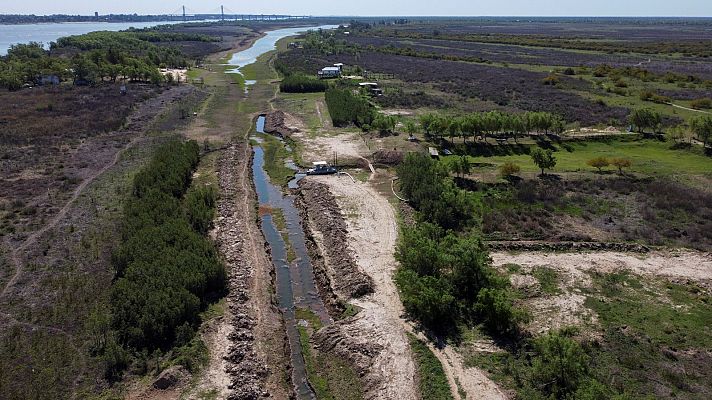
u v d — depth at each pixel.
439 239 44.31
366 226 49.12
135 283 34.75
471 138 75.75
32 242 43.28
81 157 66.94
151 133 79.25
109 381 28.45
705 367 30.23
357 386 29.34
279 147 75.94
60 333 31.88
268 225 51.00
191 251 39.81
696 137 74.12
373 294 37.88
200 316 34.25
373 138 77.25
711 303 36.84
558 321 34.72
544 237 46.94
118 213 49.47
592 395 25.61
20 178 58.91
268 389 28.94
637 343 32.44
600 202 55.00
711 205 53.50
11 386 27.58
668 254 44.16
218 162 66.81
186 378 28.75
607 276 40.44
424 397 27.98
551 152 68.81
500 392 28.25
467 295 36.47
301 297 38.97
